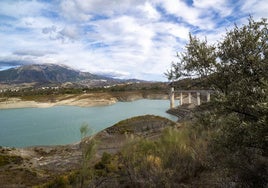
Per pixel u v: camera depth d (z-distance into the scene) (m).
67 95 120.25
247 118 4.27
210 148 6.16
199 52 6.43
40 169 18.81
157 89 147.00
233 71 5.76
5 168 18.62
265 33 5.55
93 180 7.27
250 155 4.92
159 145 8.71
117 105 102.38
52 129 46.50
